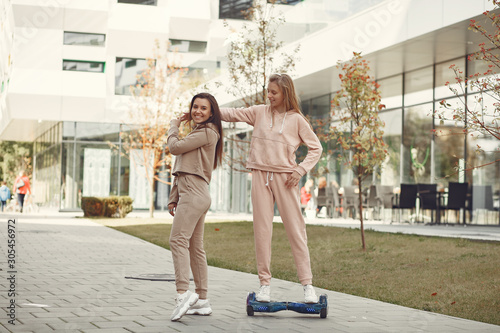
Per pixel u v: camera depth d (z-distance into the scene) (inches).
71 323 159.6
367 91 378.9
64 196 994.7
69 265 302.4
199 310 180.9
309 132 193.2
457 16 479.2
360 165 388.5
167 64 575.8
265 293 185.2
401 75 700.7
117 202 818.8
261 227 189.5
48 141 1082.7
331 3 621.3
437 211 606.2
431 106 650.8
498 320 188.7
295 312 192.5
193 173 183.0
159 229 592.4
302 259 189.3
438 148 637.9
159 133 753.6
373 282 270.1
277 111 194.5
